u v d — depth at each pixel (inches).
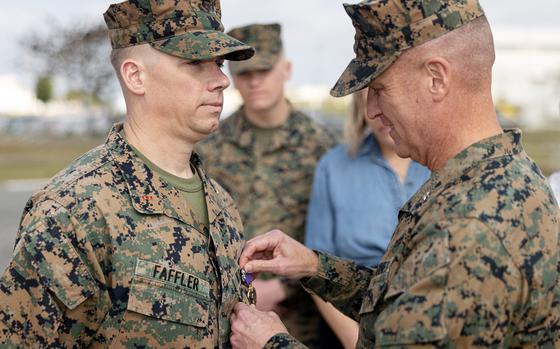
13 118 1113.4
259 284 112.0
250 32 115.8
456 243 52.7
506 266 52.1
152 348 63.5
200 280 66.8
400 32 58.5
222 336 68.2
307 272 76.2
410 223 59.1
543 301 53.5
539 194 55.5
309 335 113.9
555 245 54.6
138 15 65.8
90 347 64.1
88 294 61.7
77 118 1083.3
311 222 107.3
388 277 60.0
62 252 60.8
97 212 62.8
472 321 51.8
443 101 58.4
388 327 54.1
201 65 66.8
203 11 67.6
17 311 60.7
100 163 65.8
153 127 67.7
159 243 65.0
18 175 610.2
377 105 63.4
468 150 57.8
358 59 62.2
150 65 66.1
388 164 102.1
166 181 68.4
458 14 57.7
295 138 121.7
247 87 117.6
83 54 959.0
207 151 123.5
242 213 119.5
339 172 105.2
